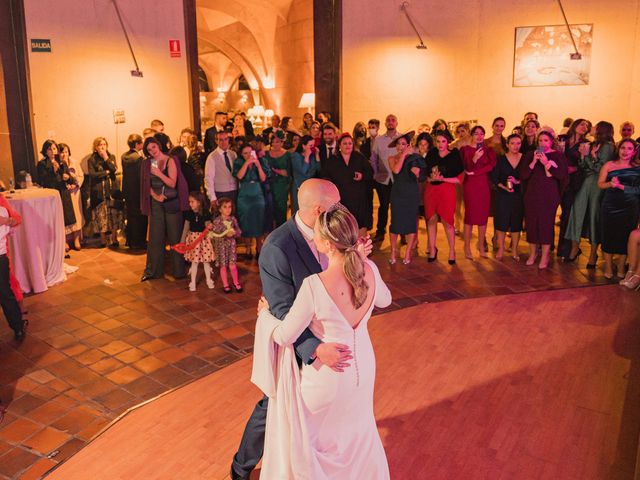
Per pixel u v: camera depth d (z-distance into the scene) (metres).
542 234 6.55
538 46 10.28
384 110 10.70
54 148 7.47
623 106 10.30
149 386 4.07
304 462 2.29
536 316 5.25
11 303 4.78
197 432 3.48
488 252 7.45
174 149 6.61
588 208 6.68
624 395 3.86
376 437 2.45
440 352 4.54
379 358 4.43
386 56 10.52
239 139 8.16
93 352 4.62
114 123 9.09
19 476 3.08
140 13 9.16
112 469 3.13
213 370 4.30
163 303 5.72
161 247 6.48
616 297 5.72
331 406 2.29
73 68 8.53
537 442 3.34
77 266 7.07
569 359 4.39
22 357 4.55
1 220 4.61
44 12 8.16
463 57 10.47
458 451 3.25
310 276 2.28
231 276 6.59
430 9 10.34
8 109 7.96
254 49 17.42
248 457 2.80
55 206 6.28
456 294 5.85
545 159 6.37
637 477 2.70
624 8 9.98
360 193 7.00
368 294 2.35
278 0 14.99
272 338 2.36
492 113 10.63
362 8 10.41
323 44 10.60
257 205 6.92
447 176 6.71
